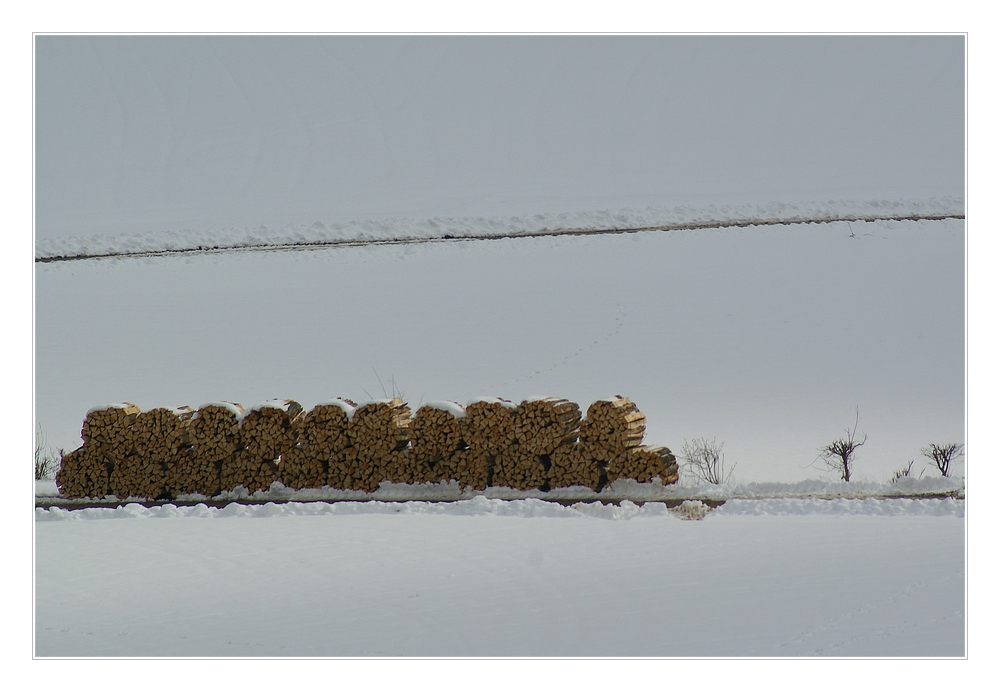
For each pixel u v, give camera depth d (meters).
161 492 14.15
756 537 10.96
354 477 13.89
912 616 8.23
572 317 32.44
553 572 9.82
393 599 9.14
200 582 9.91
